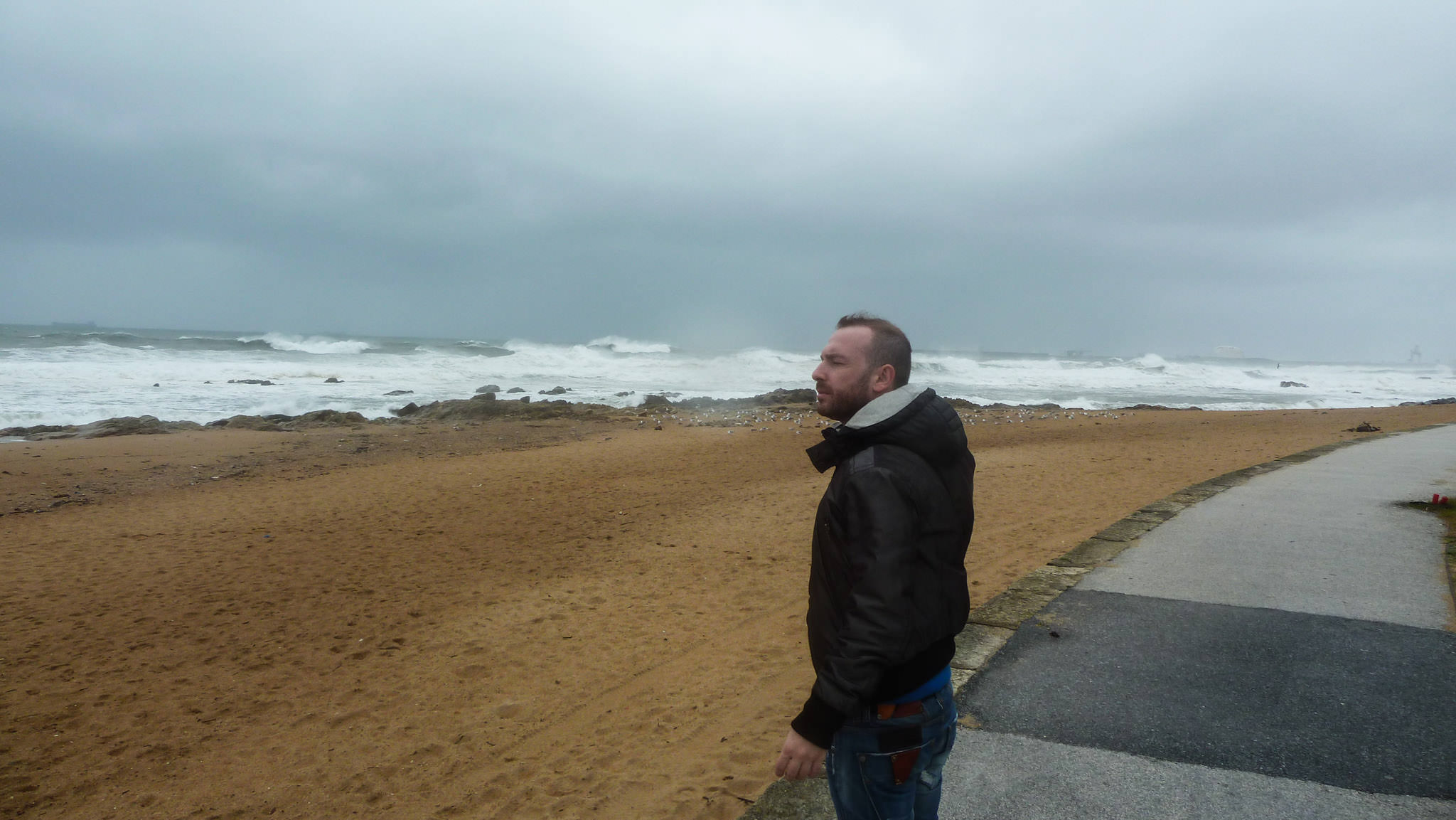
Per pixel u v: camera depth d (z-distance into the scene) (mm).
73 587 6863
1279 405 35219
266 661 5238
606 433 18484
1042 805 2613
